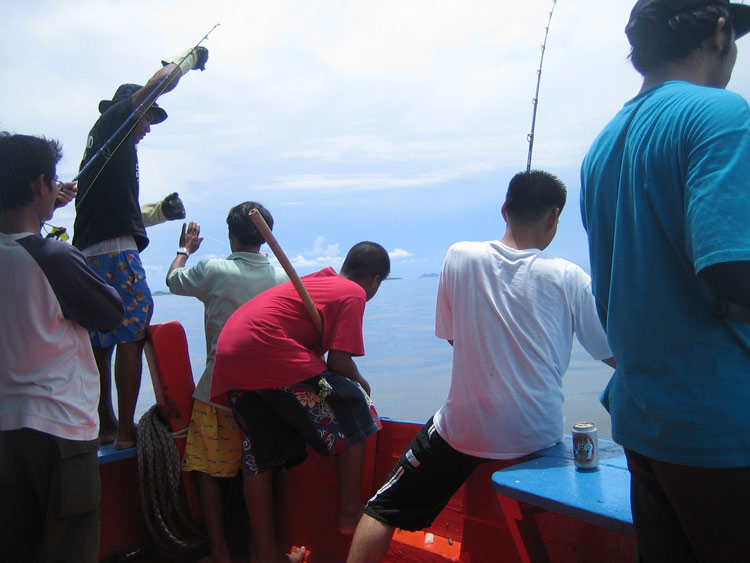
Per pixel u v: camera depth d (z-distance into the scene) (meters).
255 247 2.98
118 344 2.75
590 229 1.38
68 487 1.94
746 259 1.01
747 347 1.12
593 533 1.98
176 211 3.16
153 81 2.79
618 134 1.32
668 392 1.15
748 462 1.08
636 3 1.37
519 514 1.82
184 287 2.92
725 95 1.14
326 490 2.87
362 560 2.13
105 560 2.81
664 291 1.17
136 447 2.77
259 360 2.43
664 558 1.25
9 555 1.95
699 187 1.08
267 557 2.58
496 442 2.00
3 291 1.92
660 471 1.17
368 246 2.80
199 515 2.95
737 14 1.32
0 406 1.91
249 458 2.55
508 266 2.04
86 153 2.84
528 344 2.00
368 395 2.69
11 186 1.97
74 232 2.83
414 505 2.14
